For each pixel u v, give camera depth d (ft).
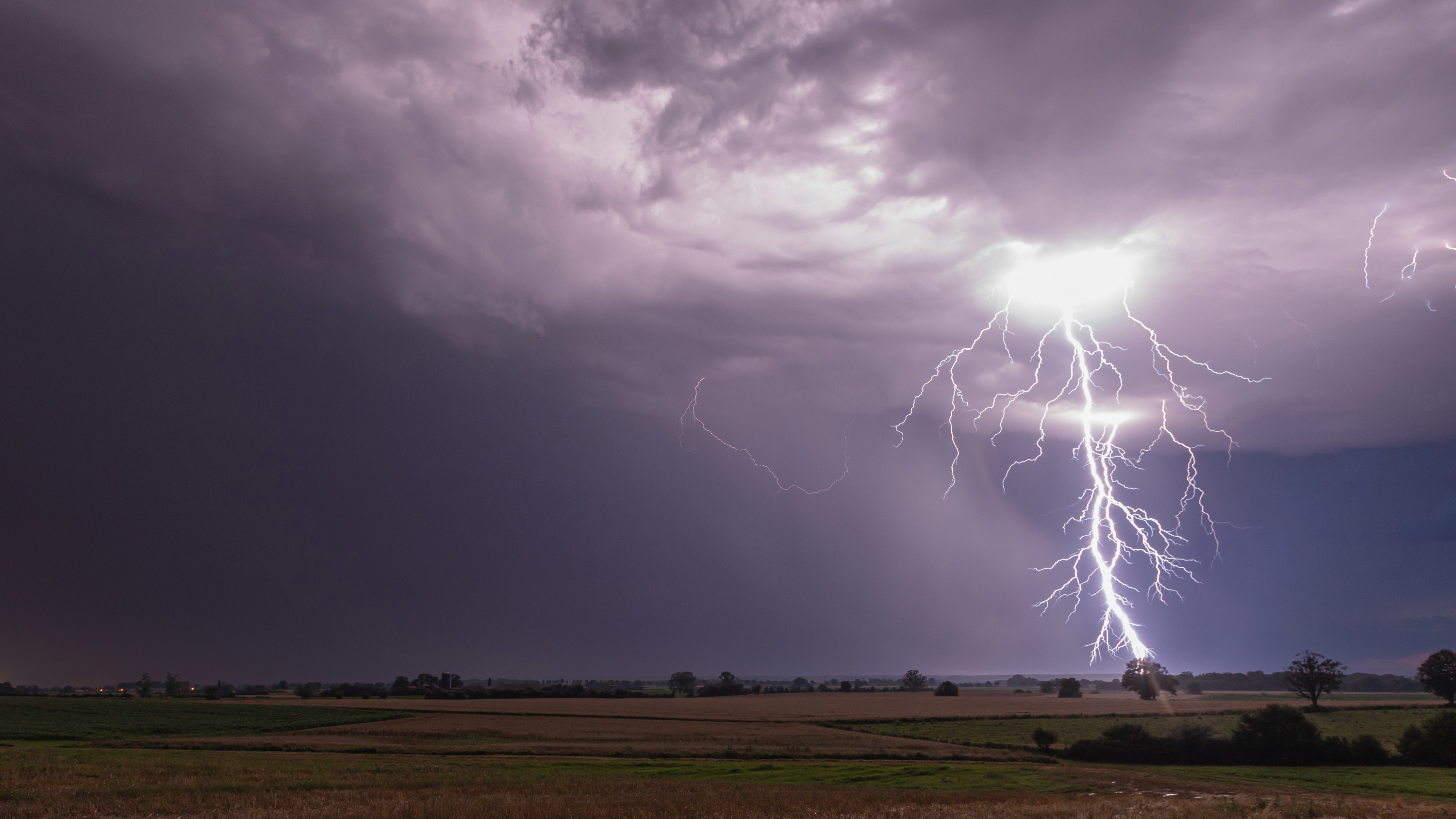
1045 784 97.81
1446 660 255.29
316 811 69.72
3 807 69.77
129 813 68.59
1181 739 129.29
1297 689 247.91
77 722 179.11
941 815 71.20
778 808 73.26
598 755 126.72
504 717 222.48
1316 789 95.81
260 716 209.67
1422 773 111.96
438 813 68.64
